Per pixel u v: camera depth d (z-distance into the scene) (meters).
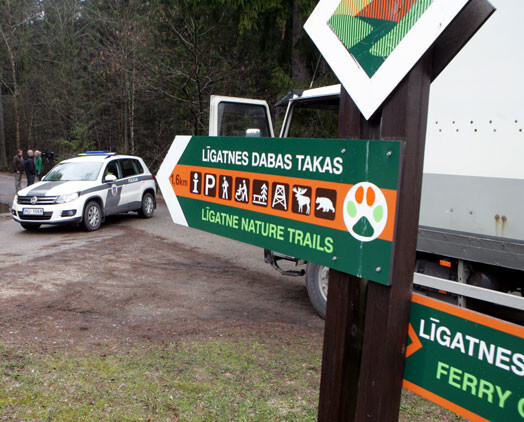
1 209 14.49
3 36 31.61
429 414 3.11
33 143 36.50
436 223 3.45
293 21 13.34
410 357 1.40
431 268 3.71
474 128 3.19
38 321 4.71
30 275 6.57
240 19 12.83
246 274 7.02
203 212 2.16
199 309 5.28
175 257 8.05
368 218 1.36
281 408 3.12
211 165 2.07
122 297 5.66
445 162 3.36
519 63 2.96
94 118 27.05
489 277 3.38
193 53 16.73
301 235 1.62
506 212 3.08
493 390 1.19
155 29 17.98
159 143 25.45
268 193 1.75
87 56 26.30
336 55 1.47
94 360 3.80
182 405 3.12
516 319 3.33
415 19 1.21
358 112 1.46
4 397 3.17
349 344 1.58
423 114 1.30
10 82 35.47
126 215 13.34
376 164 1.32
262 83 19.33
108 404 3.12
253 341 4.32
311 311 5.32
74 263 7.39
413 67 1.26
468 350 1.24
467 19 1.21
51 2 28.11
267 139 1.73
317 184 1.54
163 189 2.48
